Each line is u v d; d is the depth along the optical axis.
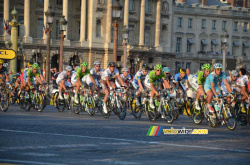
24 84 69.06
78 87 64.94
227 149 32.62
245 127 51.53
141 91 57.12
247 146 34.66
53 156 27.94
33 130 41.47
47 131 40.94
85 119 55.78
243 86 52.22
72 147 31.77
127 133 40.94
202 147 33.25
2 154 28.25
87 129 43.56
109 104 58.00
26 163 25.22
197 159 28.08
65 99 69.56
